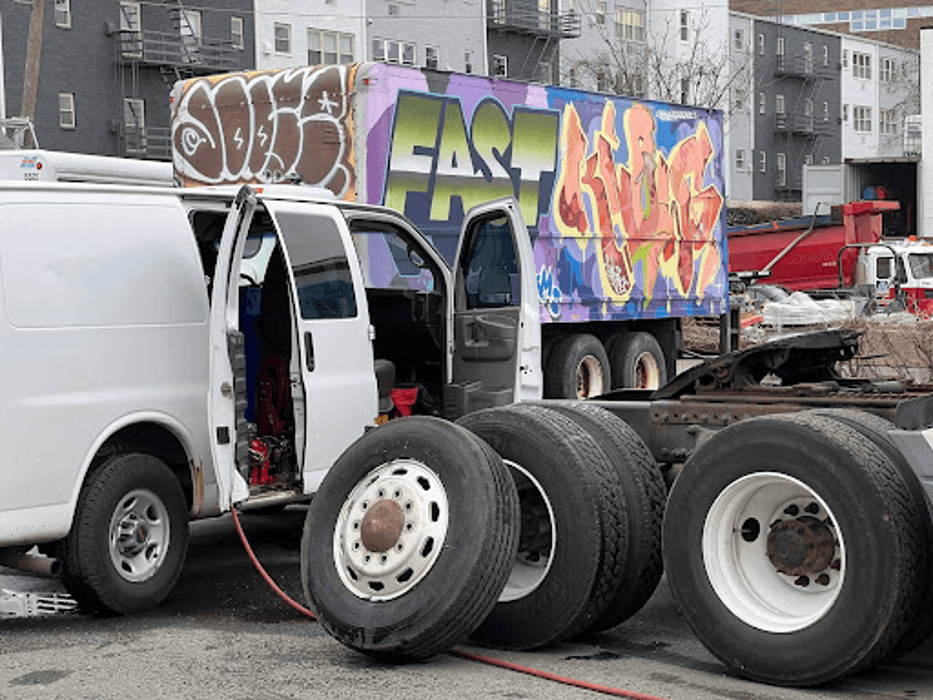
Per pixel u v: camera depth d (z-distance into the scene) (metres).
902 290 32.06
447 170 13.42
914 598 5.61
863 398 6.75
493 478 6.19
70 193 7.54
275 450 8.50
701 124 17.75
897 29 107.44
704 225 17.88
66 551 7.34
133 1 48.06
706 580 6.09
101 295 7.56
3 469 7.03
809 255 36.47
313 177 12.75
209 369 7.70
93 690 5.85
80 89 46.66
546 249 14.83
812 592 6.00
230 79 13.25
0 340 7.05
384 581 6.17
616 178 16.03
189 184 13.55
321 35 52.84
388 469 6.43
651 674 6.11
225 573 8.73
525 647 6.54
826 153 87.62
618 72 64.38
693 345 20.52
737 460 5.99
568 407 6.92
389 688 5.82
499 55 61.53
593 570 6.38
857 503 5.59
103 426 7.46
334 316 8.57
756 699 5.67
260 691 5.80
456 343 9.49
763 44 81.81
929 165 58.19
